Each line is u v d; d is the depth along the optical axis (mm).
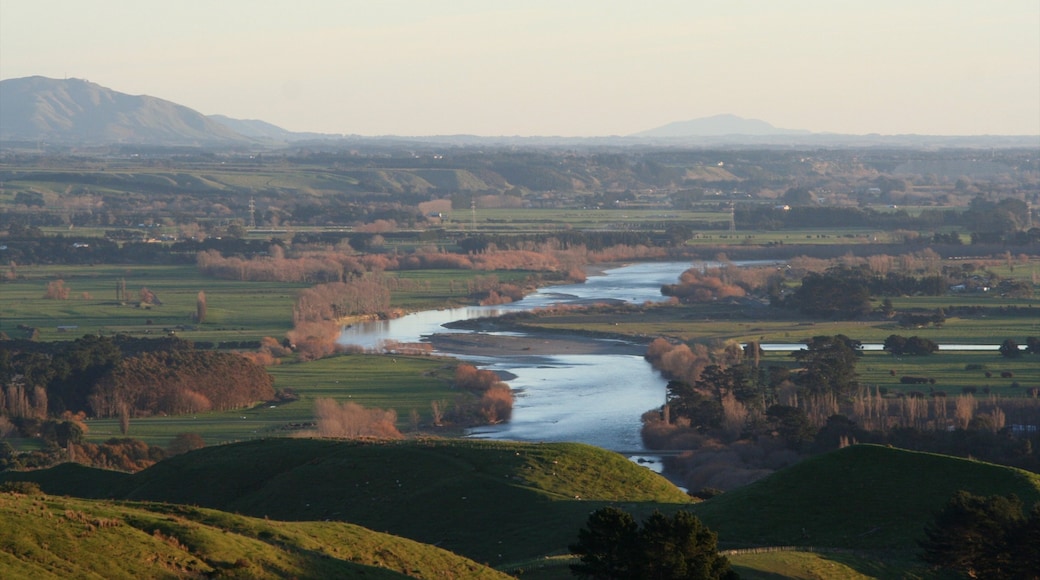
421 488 126312
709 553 78938
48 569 67875
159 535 76750
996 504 99438
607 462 136500
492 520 116250
